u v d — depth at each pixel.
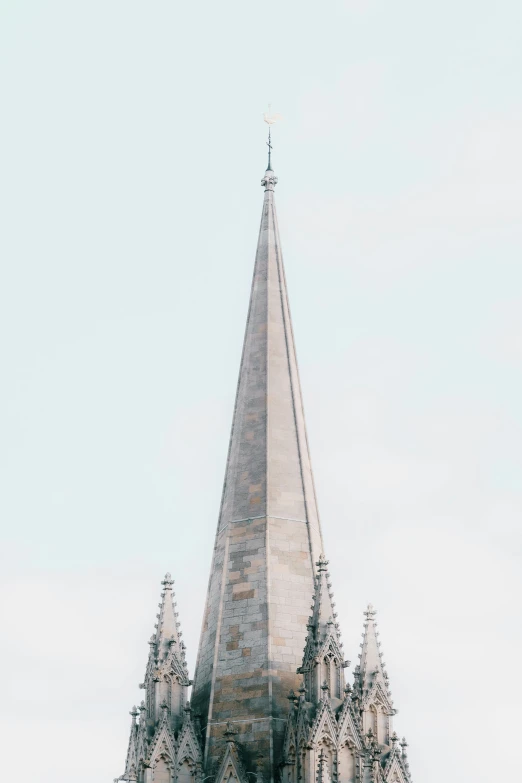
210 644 86.75
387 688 85.50
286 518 89.62
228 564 88.44
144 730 83.31
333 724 81.06
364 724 83.94
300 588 87.56
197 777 82.06
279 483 90.62
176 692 84.75
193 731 83.31
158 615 86.88
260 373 94.25
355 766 80.94
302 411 94.25
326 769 79.94
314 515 90.94
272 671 84.19
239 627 86.12
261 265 98.44
